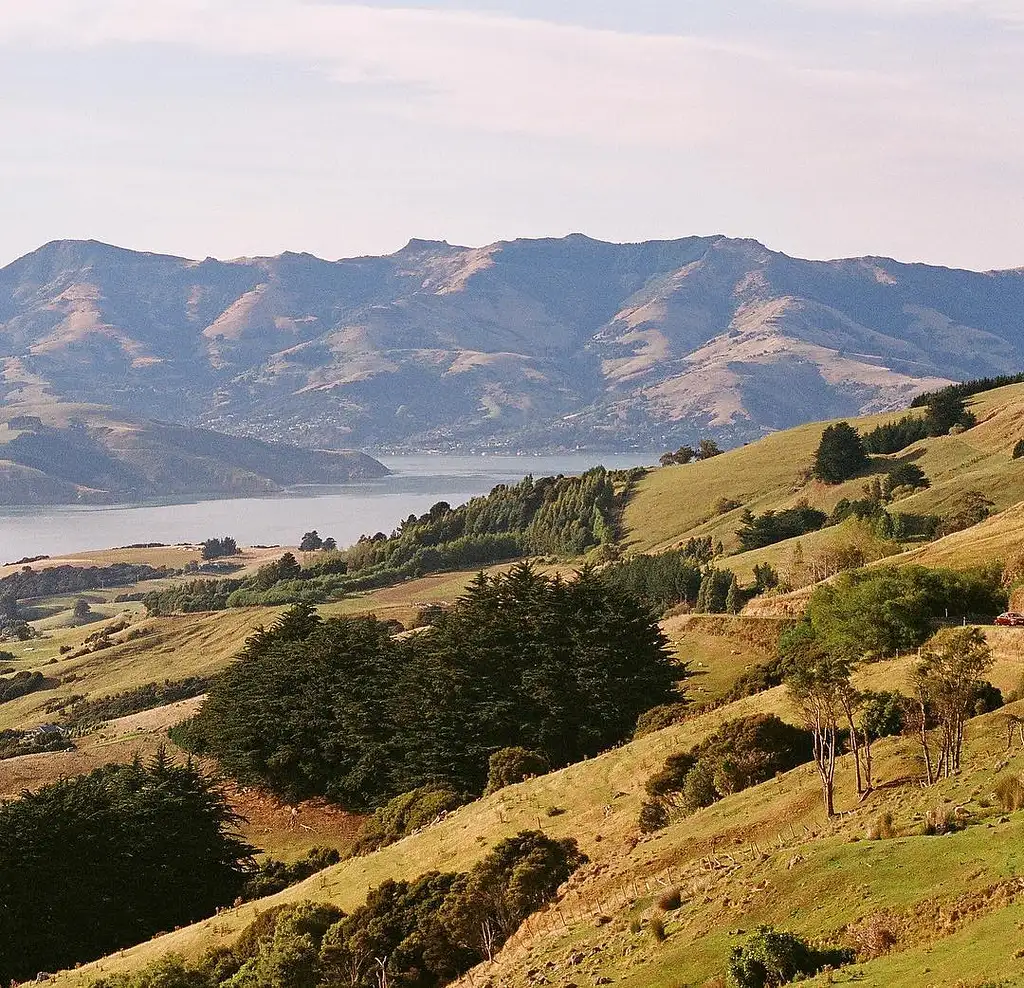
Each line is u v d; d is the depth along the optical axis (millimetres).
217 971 54406
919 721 48969
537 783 71188
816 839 38062
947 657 43625
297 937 49188
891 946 28203
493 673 98500
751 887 35500
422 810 77438
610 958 36156
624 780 65125
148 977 50656
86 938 73125
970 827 33562
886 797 41000
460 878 51875
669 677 98438
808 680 43906
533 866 49906
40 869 73312
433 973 47750
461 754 93125
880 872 32188
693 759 57906
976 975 24453
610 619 97938
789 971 28469
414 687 98938
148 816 81062
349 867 68000
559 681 96000
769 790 49219
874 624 76062
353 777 98625
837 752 51562
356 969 48812
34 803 79000
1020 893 27750
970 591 81688
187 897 79125
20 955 69875
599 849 54375
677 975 31781
